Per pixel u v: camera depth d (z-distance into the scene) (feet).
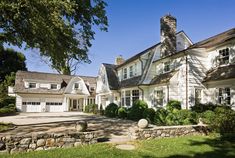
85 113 107.55
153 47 78.95
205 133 39.52
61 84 133.90
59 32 42.80
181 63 59.36
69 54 52.13
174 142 32.45
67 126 48.78
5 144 25.66
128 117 68.95
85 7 48.32
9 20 40.57
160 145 30.53
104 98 108.68
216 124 39.22
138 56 80.53
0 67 166.20
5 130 41.57
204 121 41.63
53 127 46.98
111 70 105.70
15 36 46.11
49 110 125.08
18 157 23.57
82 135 30.27
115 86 96.37
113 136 36.96
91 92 138.21
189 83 56.49
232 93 49.55
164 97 62.08
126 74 92.84
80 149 27.32
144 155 25.30
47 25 37.70
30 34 44.47
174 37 71.77
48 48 46.60
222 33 67.72
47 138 27.86
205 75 58.49
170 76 60.64
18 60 177.47
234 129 38.50
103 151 26.40
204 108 49.73
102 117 78.74
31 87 125.70
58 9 37.29
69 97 131.64
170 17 72.18
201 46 59.47
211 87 56.59
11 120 64.75
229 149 28.43
